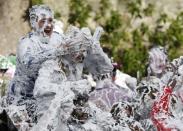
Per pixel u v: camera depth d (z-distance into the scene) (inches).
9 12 637.9
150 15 775.7
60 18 721.6
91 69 395.9
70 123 344.5
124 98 401.1
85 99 347.3
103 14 756.0
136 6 768.3
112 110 382.3
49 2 708.7
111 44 754.8
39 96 335.6
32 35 369.1
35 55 348.5
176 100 375.6
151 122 370.3
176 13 779.4
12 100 363.3
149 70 445.1
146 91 379.6
